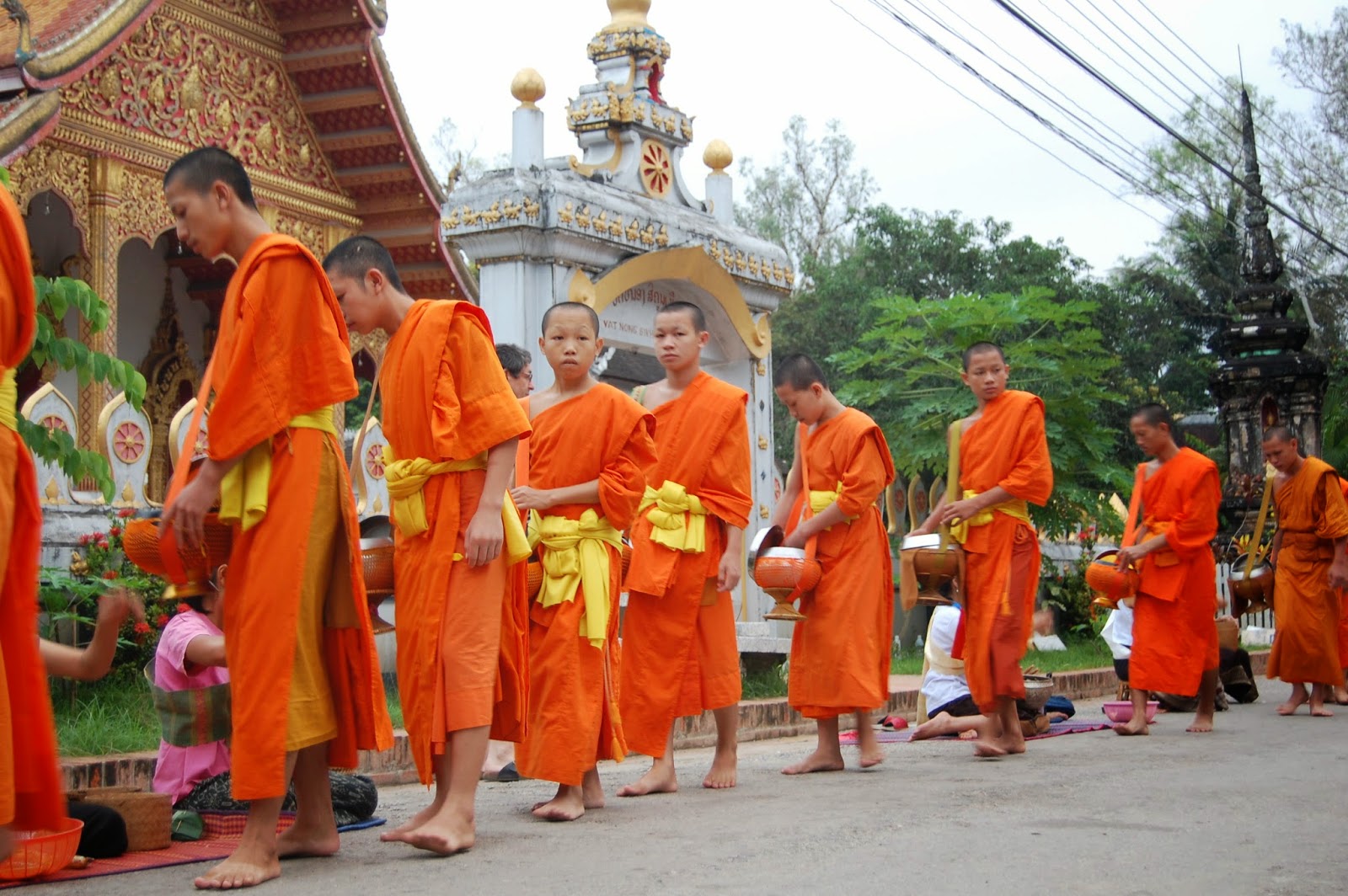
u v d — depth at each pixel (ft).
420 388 15.78
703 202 43.39
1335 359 114.73
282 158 62.59
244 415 13.93
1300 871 14.15
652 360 43.34
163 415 68.69
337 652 14.80
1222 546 76.02
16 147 46.09
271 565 14.06
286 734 13.93
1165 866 14.34
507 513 16.44
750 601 42.34
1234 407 81.87
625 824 17.70
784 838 16.14
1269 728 31.48
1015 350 60.34
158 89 56.03
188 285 71.10
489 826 17.75
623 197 38.22
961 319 60.85
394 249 67.10
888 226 113.39
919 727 30.63
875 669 23.58
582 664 18.66
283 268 14.21
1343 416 95.30
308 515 14.25
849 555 23.56
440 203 65.31
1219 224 123.65
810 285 130.31
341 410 61.00
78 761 22.02
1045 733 30.66
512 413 15.93
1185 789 20.39
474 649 15.79
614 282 36.68
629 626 21.44
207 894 13.39
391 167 64.75
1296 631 35.06
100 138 53.16
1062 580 64.49
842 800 19.61
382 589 17.26
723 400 21.72
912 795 19.99
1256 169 84.84
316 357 14.33
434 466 15.88
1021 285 107.45
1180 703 36.78
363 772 24.76
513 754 24.95
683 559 21.30
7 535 11.96
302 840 15.35
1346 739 28.43
